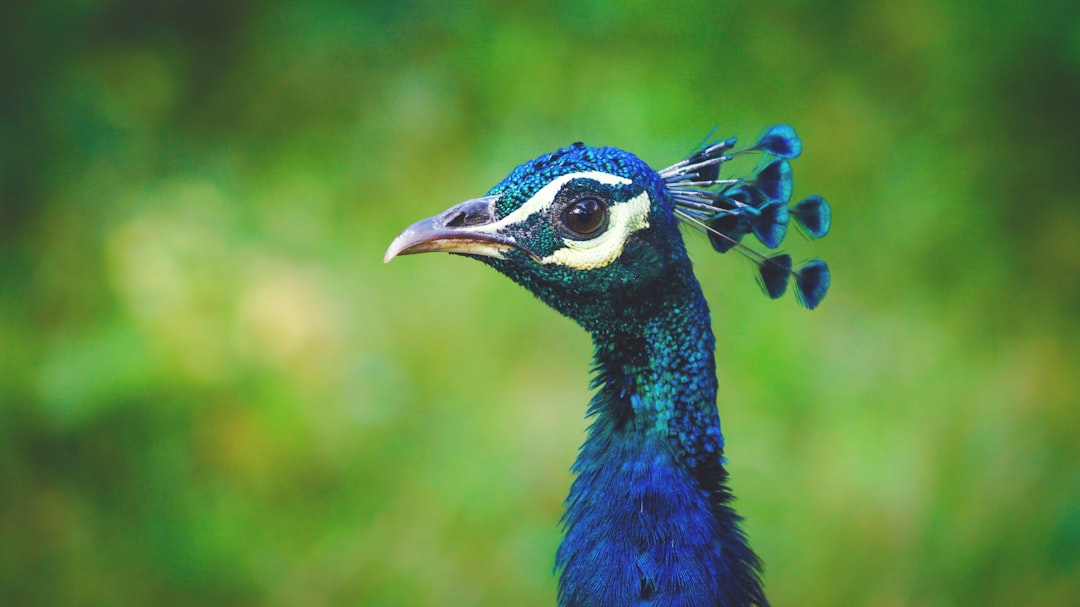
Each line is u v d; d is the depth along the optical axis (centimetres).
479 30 1333
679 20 1304
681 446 525
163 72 1305
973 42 1235
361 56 1345
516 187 536
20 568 994
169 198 1204
